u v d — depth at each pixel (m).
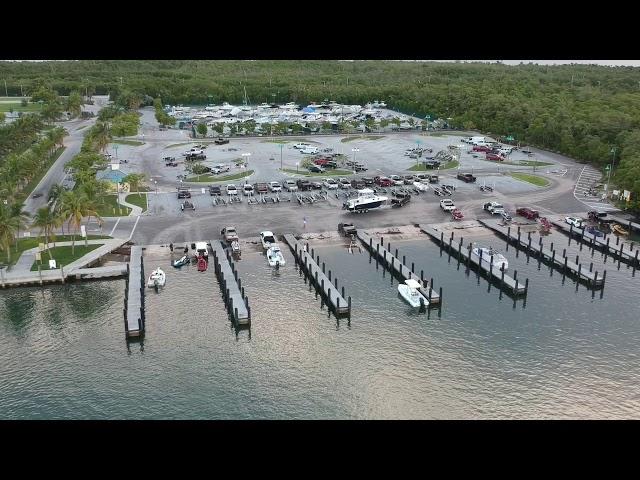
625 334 98.69
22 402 80.44
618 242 136.75
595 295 114.62
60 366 88.50
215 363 89.62
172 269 121.00
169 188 175.50
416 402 80.81
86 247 127.88
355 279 118.94
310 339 96.69
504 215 151.38
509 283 114.44
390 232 144.25
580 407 79.81
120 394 82.31
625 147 190.38
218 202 160.88
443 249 136.00
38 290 111.81
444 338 97.06
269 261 123.62
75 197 127.50
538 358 91.06
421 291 111.31
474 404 80.25
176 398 81.69
